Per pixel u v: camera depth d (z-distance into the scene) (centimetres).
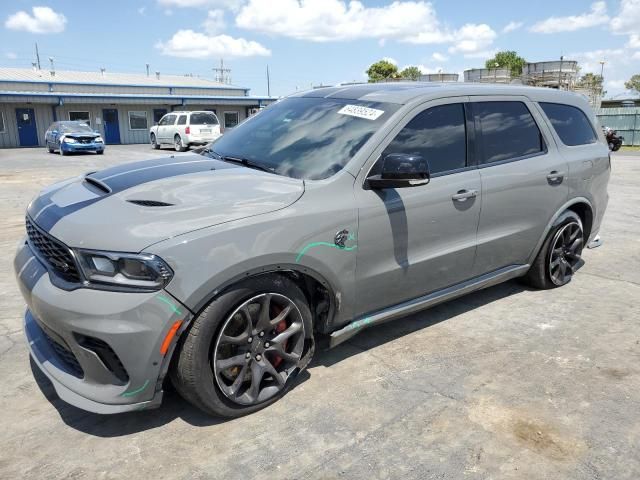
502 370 334
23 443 258
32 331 302
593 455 253
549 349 364
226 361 266
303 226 280
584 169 466
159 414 283
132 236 242
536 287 479
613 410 291
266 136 366
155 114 3597
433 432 270
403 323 404
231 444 259
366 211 309
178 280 241
